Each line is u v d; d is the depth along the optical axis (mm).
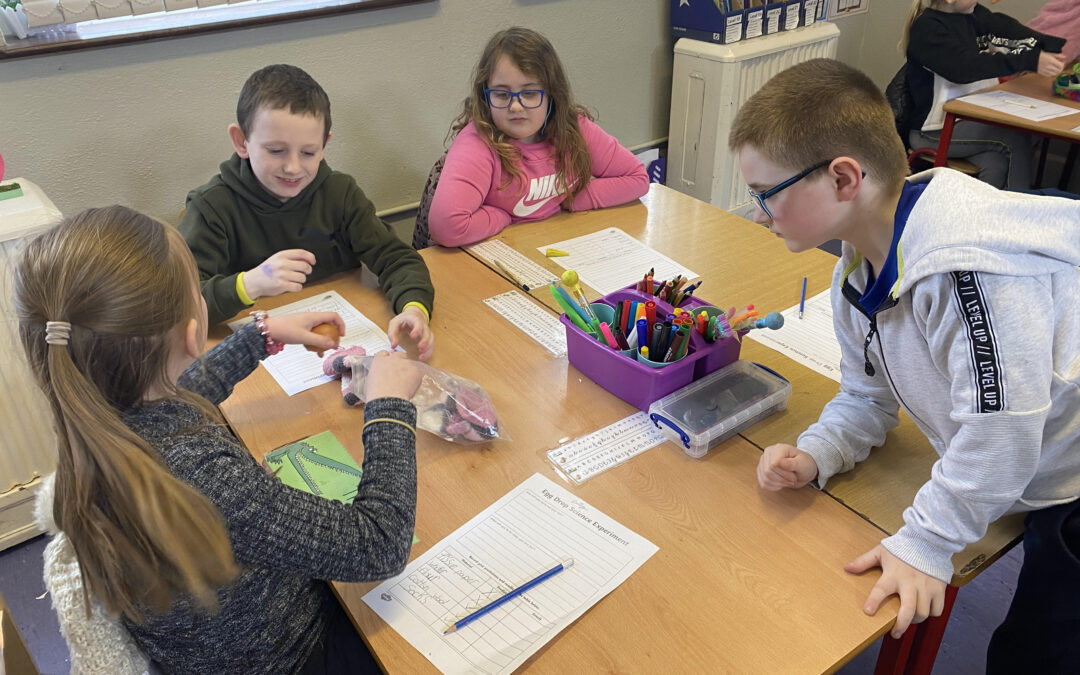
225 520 720
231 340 1088
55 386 665
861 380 1056
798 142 847
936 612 832
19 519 1766
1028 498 919
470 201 1679
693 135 2926
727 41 2703
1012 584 1664
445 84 2361
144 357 706
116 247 682
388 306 1438
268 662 829
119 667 803
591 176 1868
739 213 3088
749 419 1097
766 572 859
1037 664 948
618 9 2670
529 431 1089
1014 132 2705
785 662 756
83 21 1761
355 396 1139
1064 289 805
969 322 763
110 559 677
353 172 2309
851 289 976
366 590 848
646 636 787
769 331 1319
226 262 1525
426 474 1011
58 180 1832
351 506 805
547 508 952
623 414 1126
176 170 1987
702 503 959
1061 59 2617
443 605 826
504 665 759
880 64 3623
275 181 1479
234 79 1975
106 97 1814
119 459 656
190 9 1907
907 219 829
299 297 1469
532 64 1701
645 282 1259
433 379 1134
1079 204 798
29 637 1589
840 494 974
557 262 1570
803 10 2916
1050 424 864
